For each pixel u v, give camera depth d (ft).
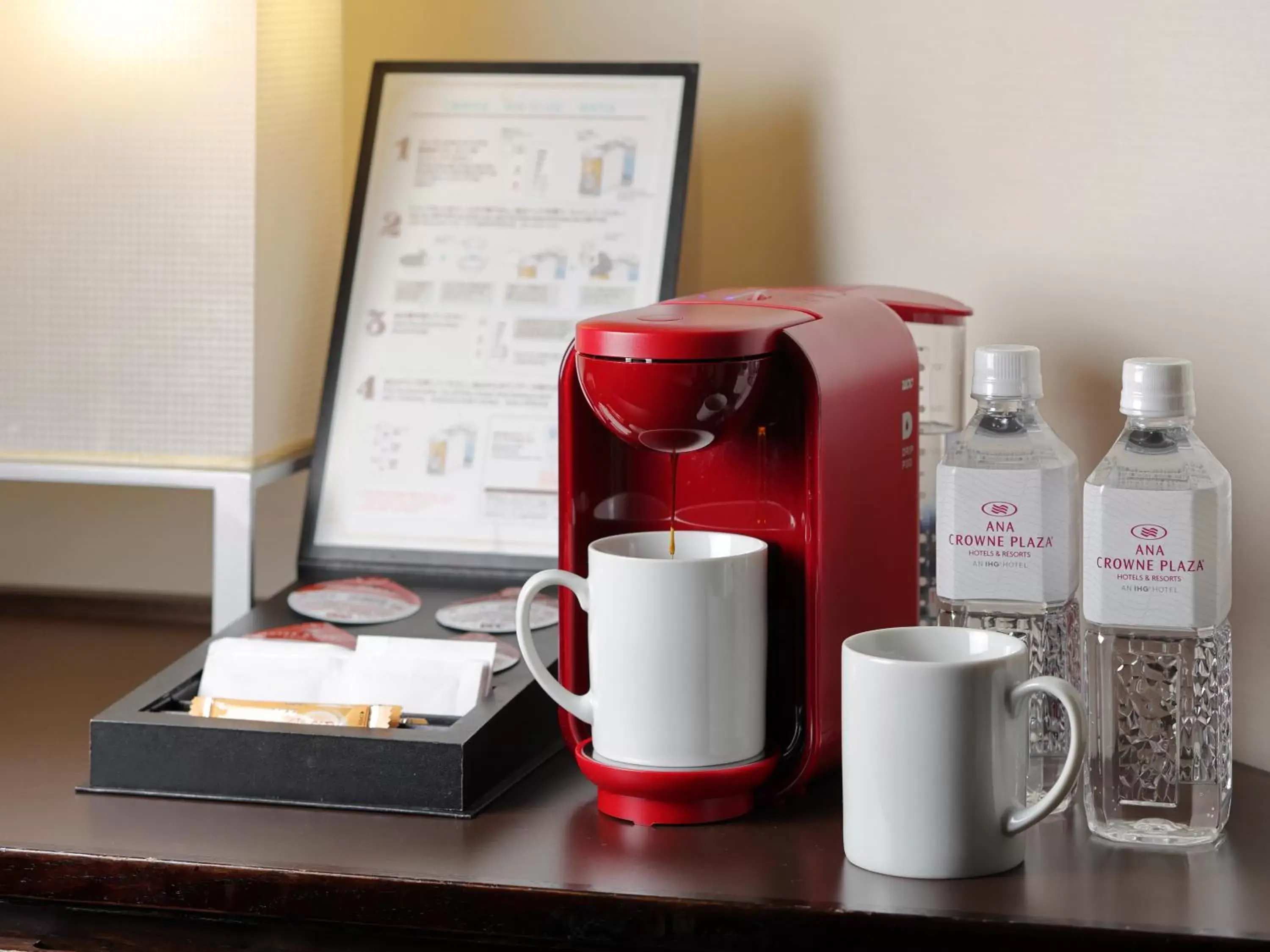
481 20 4.66
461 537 4.07
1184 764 2.71
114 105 3.98
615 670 2.76
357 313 4.22
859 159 3.98
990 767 2.53
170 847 2.68
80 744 3.31
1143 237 3.20
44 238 4.05
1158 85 3.14
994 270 3.57
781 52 4.22
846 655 2.59
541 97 4.23
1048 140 3.41
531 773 3.11
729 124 4.41
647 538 2.89
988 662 2.51
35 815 2.84
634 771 2.73
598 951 2.52
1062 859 2.64
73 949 2.69
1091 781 2.76
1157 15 3.13
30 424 4.12
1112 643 2.71
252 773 2.90
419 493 4.11
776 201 4.29
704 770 2.74
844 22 3.98
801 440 2.81
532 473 4.06
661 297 4.05
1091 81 3.29
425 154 4.26
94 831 2.76
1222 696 2.73
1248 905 2.44
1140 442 2.67
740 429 2.72
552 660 3.31
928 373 3.58
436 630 3.59
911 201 3.81
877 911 2.40
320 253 4.41
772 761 2.82
